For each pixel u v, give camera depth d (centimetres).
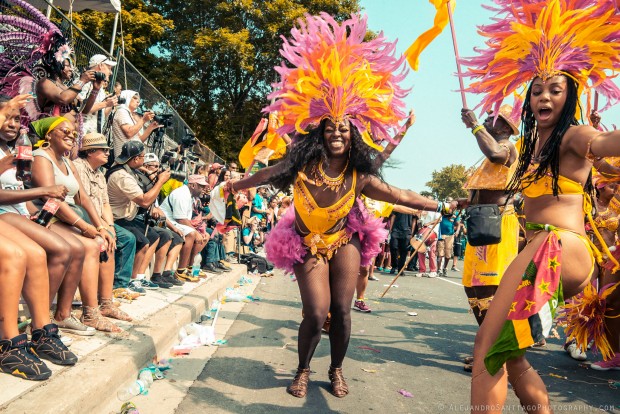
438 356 504
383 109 373
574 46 269
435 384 414
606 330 476
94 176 503
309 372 376
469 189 457
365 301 837
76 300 488
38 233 349
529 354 533
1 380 282
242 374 400
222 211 858
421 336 590
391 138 385
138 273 627
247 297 769
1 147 381
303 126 365
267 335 535
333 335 374
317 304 355
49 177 398
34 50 485
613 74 293
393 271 1366
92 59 696
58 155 419
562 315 523
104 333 405
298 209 368
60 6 1171
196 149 1359
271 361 441
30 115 477
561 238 255
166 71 2578
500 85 309
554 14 267
